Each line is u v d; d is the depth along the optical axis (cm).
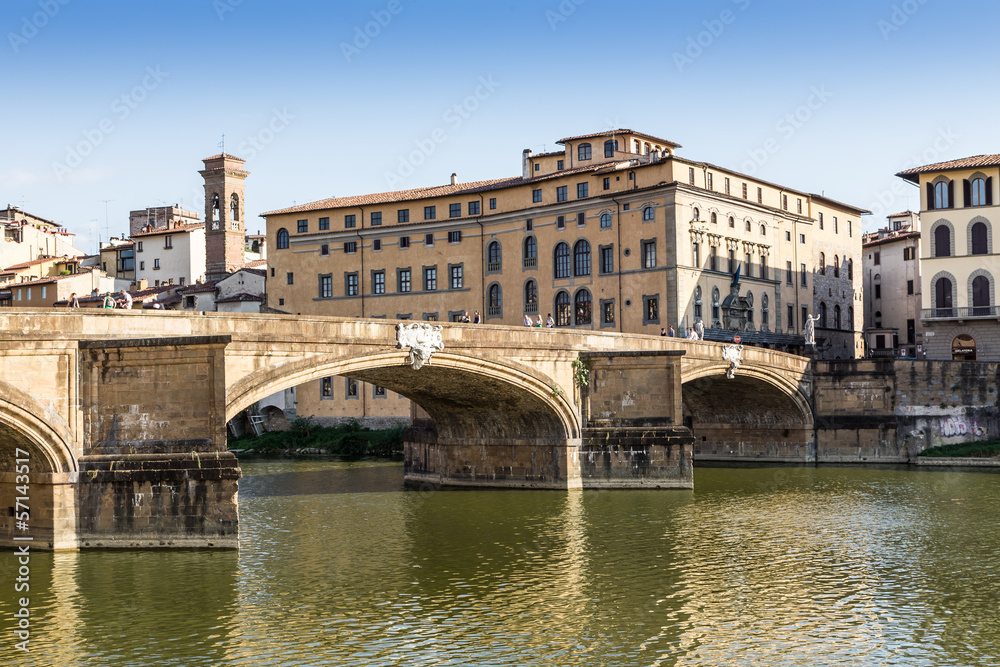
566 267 8469
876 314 11244
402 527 4553
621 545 4106
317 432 8862
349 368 4341
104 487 3691
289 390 9375
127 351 3672
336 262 9719
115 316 3703
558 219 8525
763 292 8844
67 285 10350
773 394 6975
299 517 4859
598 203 8244
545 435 5578
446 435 6047
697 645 2864
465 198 9150
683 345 5984
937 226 8231
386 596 3341
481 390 5278
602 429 5503
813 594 3369
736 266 8494
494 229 8912
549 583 3509
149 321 3769
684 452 5425
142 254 11731
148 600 3216
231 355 3934
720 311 8269
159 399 3675
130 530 3709
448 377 4994
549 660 2752
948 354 8206
